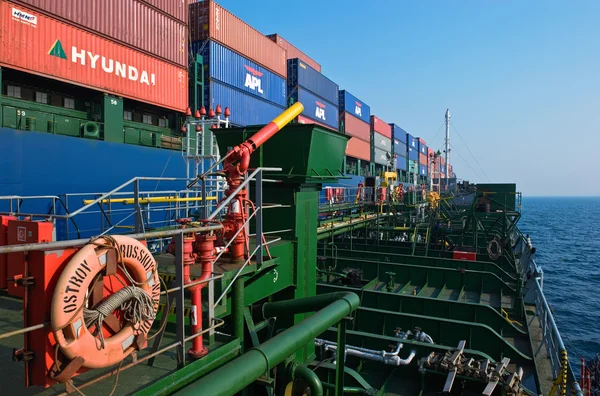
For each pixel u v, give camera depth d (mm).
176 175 18266
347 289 12281
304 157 6895
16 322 4734
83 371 2762
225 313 5016
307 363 7312
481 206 21469
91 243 2709
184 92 19859
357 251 18172
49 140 13602
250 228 7559
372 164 50188
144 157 16906
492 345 9297
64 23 14539
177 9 19312
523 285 13430
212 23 21953
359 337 9250
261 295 6035
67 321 2504
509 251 20250
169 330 4719
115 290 3049
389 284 14352
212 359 3969
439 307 11383
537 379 8195
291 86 32281
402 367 8633
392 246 20031
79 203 14281
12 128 13375
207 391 2887
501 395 7281
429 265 16875
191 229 3604
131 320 3072
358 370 8836
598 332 24859
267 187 7207
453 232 20672
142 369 3633
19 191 12750
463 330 9578
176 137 20969
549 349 9242
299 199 7090
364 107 47625
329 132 7379
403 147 62500
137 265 3107
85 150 14711
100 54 15836
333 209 20406
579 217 162000
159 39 18375
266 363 3529
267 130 5926
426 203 27922
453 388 7820
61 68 14461
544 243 74000
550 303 31797
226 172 5758
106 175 15391
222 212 10266
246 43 24922
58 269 2602
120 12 16609
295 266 6992
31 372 2604
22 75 14938
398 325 10234
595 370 16031
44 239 3281
